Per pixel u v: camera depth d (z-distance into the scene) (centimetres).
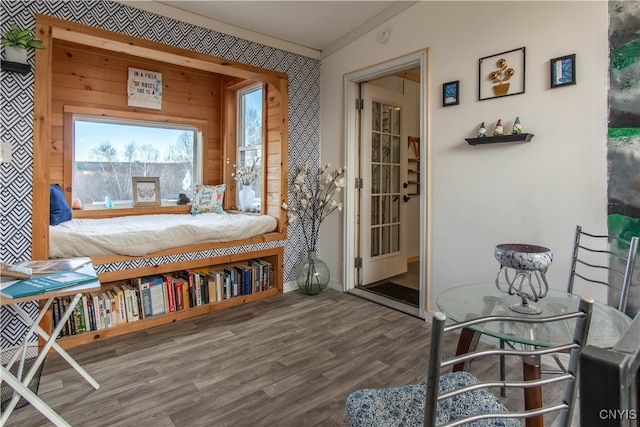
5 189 217
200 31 301
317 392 190
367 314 303
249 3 286
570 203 209
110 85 363
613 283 194
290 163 362
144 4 272
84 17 246
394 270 417
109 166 373
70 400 181
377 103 388
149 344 246
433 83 276
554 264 216
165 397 185
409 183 483
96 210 356
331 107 374
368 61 330
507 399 183
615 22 191
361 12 308
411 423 104
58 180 337
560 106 211
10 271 151
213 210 411
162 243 282
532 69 222
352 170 364
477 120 250
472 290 175
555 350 78
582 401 45
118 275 262
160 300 285
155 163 404
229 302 320
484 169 248
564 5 209
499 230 241
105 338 254
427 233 283
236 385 196
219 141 448
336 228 375
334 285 379
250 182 415
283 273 363
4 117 215
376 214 394
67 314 185
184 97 415
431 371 72
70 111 341
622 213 191
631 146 187
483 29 245
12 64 212
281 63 353
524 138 221
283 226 361
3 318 219
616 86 191
